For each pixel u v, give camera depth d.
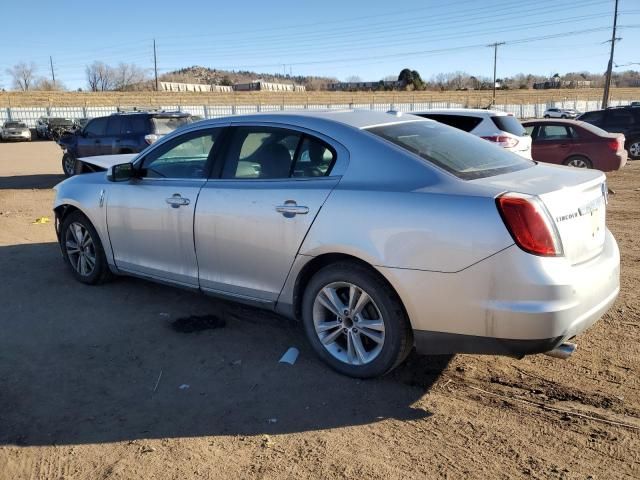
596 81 121.25
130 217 4.86
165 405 3.45
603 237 3.61
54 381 3.74
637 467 2.80
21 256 6.73
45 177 15.80
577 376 3.68
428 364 3.91
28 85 100.69
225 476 2.79
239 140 4.26
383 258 3.36
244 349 4.19
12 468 2.88
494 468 2.82
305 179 3.82
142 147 13.16
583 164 12.89
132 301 5.15
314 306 3.79
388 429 3.17
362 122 3.94
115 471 2.84
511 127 10.65
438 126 4.29
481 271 3.11
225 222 4.11
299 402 3.46
